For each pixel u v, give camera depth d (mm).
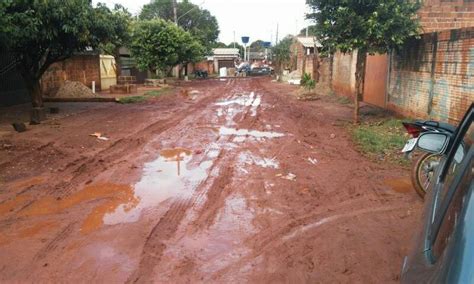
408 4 12250
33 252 4758
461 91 10227
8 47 12367
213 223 5570
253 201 6367
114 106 18750
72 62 24094
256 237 5152
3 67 17766
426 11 15211
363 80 18281
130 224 5520
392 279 4207
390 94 15375
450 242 1582
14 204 6258
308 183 7199
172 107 18500
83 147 9891
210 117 15211
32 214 5875
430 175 6199
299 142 10609
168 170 8070
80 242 5000
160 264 4496
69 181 7332
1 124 13195
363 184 7141
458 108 10375
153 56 35312
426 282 1653
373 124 13164
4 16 11344
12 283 4133
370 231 5305
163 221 5629
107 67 29594
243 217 5766
